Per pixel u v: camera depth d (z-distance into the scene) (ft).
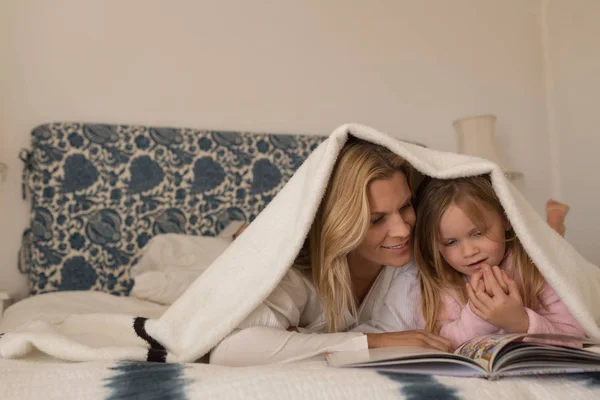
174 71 7.98
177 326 2.92
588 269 3.10
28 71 7.38
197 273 6.01
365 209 2.93
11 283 7.04
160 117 7.85
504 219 3.13
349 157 3.03
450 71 9.31
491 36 9.57
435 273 3.39
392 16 9.14
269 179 7.87
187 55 8.06
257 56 8.39
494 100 9.46
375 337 2.82
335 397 1.92
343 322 3.37
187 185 7.48
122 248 7.07
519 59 9.64
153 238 6.71
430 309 3.28
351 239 2.97
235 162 7.76
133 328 3.02
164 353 2.76
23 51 7.38
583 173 8.86
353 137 3.18
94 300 5.42
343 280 3.12
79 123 7.12
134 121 7.73
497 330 2.98
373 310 3.58
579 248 8.93
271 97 8.40
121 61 7.77
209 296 2.94
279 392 1.93
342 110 8.73
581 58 8.84
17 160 7.21
